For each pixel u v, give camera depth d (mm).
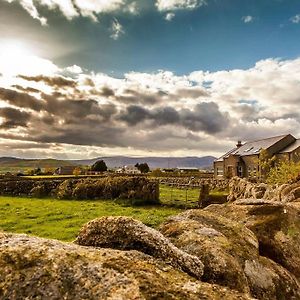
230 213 9914
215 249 6441
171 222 7895
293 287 7000
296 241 8672
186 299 3904
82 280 3932
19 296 3723
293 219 9289
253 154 78250
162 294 3887
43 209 32562
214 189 54656
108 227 5938
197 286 4262
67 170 96250
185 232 7176
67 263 4121
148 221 26266
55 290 3797
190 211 8695
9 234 4855
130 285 3920
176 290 4047
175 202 39188
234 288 5812
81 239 6004
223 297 4113
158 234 5867
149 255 5195
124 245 5680
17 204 36500
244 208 9914
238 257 6703
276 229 8859
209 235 7078
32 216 28359
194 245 6594
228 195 41875
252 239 7785
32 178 54500
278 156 73562
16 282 3830
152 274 4258
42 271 3963
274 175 35719
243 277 6141
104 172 90438
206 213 8602
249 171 80000
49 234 21297
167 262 5414
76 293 3793
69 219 27312
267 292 6488
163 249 5562
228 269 6059
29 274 3918
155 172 82438
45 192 45719
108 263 4254
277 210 9523
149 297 3793
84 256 4309
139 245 5641
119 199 39844
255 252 7332
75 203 38281
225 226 7926
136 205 38094
